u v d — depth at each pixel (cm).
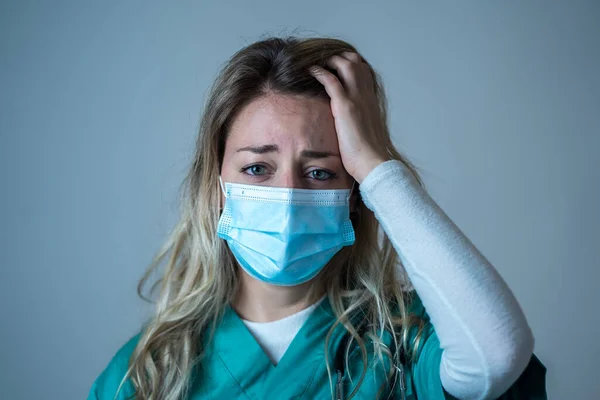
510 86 216
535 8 216
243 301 135
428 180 215
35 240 204
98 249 206
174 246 150
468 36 216
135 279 207
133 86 208
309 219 117
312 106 118
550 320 220
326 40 130
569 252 219
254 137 118
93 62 206
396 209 103
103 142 206
